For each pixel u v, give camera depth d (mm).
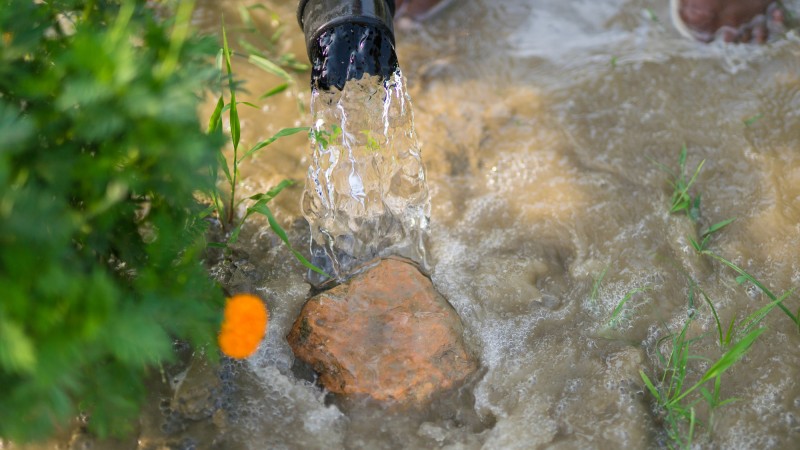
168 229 1579
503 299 1779
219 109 1709
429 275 1793
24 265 1462
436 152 1897
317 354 1707
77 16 1620
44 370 1450
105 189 1553
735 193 1857
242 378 1711
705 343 1745
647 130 1909
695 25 1988
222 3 2037
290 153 1896
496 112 1933
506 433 1689
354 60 1729
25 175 1506
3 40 1561
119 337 1473
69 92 1479
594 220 1839
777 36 1984
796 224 1828
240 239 1814
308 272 1790
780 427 1688
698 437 1684
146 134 1497
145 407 1686
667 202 1847
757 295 1780
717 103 1929
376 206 1804
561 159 1889
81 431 1673
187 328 1596
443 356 1711
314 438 1687
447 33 2012
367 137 1774
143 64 1507
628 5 2029
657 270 1797
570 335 1756
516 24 2018
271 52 1997
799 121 1910
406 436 1691
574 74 1963
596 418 1694
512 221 1844
